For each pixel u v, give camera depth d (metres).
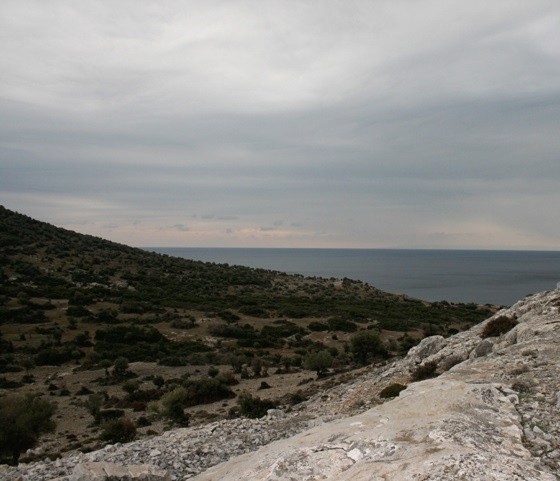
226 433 17.89
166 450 15.95
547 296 26.66
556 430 10.26
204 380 51.84
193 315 101.62
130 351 75.56
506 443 9.41
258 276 169.00
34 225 164.75
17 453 33.34
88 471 11.19
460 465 7.55
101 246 169.50
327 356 53.47
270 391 48.31
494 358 17.98
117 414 46.09
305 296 137.38
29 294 100.62
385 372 29.50
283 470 8.98
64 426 44.03
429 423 10.04
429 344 29.44
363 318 105.19
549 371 14.30
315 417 20.77
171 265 163.12
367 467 8.26
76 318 91.25
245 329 93.69
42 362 70.12
